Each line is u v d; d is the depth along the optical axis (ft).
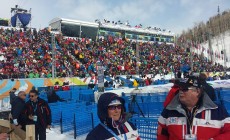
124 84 103.24
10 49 115.24
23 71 101.40
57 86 79.61
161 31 237.04
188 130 10.23
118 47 162.40
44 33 143.54
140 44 179.42
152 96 46.03
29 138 17.81
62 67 115.85
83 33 184.03
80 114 36.42
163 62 160.35
